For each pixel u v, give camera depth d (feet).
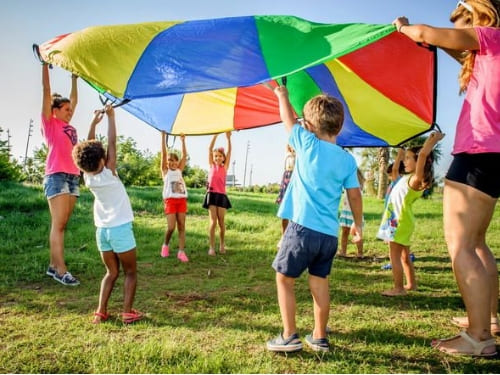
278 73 10.25
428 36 8.84
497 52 8.41
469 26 9.22
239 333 10.09
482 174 8.61
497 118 8.48
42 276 15.14
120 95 10.28
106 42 10.80
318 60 9.95
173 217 18.99
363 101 14.67
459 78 9.46
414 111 13.98
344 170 9.13
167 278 15.58
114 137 11.54
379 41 11.79
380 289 14.25
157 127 18.51
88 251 19.51
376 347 9.32
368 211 46.96
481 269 8.77
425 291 14.03
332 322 10.91
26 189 40.45
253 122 18.01
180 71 10.61
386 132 15.51
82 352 8.97
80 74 10.37
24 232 22.72
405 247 14.25
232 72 10.60
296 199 9.17
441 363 8.54
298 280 15.23
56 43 11.26
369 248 23.26
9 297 12.86
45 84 14.24
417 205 55.01
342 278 15.80
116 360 8.53
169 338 9.76
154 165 103.55
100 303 10.93
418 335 10.06
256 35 11.28
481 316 8.78
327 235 8.87
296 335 9.02
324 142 9.20
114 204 10.99
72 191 15.12
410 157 13.83
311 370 8.19
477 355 8.79
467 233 8.81
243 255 19.97
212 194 20.40
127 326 10.56
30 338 9.77
